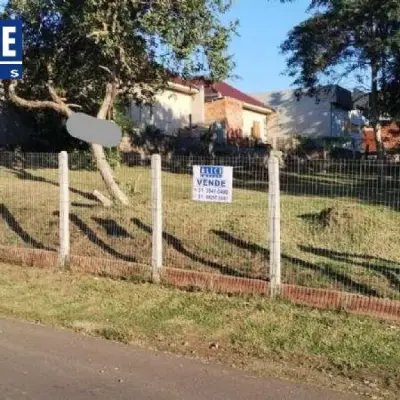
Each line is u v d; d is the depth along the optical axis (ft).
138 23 39.75
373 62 80.33
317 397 16.67
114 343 21.16
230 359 19.71
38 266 32.22
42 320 23.72
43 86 49.67
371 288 25.91
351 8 69.51
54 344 20.84
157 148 85.15
